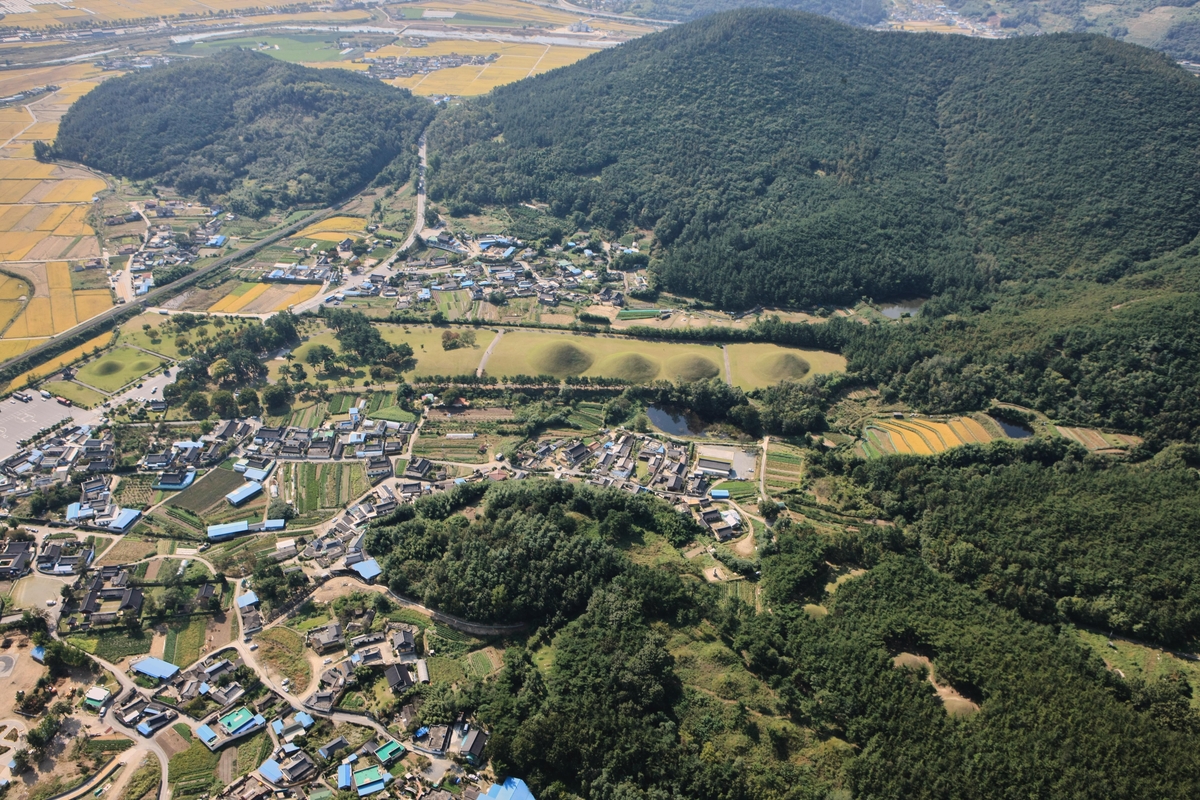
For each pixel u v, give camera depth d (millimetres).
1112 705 188625
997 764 174625
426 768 186500
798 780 180125
